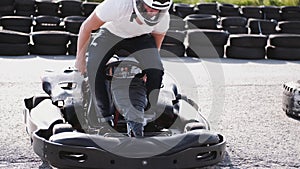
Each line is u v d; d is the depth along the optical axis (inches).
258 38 498.6
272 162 218.1
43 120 201.2
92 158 172.7
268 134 258.8
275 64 475.5
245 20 571.2
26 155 217.3
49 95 231.3
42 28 519.2
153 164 173.8
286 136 256.4
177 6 604.4
